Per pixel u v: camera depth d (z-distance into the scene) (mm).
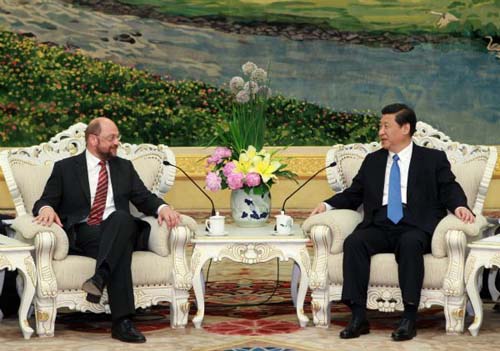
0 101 12961
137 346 5219
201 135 13125
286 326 5738
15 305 6047
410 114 5914
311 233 5688
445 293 5414
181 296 5684
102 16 13109
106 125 5934
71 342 5328
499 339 5355
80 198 5898
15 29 12992
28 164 6141
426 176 5859
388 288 5539
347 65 13227
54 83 13039
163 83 13156
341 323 5836
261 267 8234
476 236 5609
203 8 13172
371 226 5852
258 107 6340
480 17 13141
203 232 5984
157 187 6324
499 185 12656
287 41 13227
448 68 13211
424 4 13180
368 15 13203
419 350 5086
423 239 5551
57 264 5488
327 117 13211
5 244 5398
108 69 13117
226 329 5656
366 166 6035
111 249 5391
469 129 13211
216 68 13188
